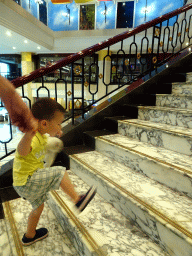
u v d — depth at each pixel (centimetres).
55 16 1246
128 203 122
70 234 126
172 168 125
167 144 164
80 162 172
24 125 51
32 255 116
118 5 1141
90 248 101
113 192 135
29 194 110
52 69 183
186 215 102
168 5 1062
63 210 134
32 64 1211
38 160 111
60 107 106
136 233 114
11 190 180
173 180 127
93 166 165
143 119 221
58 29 1268
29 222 120
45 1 1220
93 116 226
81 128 220
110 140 189
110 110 238
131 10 1129
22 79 166
